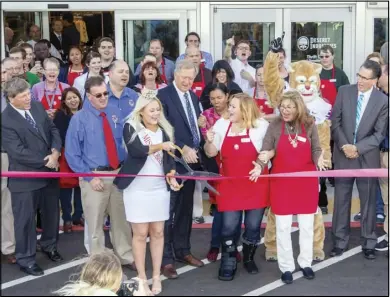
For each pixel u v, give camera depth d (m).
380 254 5.73
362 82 5.38
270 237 5.56
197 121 5.35
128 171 4.70
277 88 5.59
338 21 8.93
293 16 8.86
